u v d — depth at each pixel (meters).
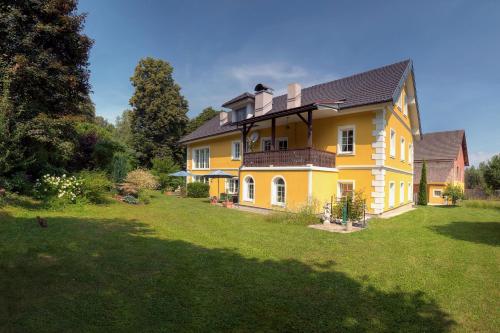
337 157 14.91
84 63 13.27
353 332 3.49
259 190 15.45
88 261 5.43
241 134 20.61
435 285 4.95
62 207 10.16
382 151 13.30
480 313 4.01
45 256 5.48
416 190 29.80
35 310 3.67
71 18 11.79
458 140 31.36
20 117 10.77
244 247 7.04
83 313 3.67
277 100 21.12
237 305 4.03
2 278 4.43
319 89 18.77
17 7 10.80
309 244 7.59
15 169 10.83
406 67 14.70
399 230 9.95
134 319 3.59
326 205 11.84
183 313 3.77
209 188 23.50
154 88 36.72
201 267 5.45
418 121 20.31
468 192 33.94
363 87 15.03
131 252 6.12
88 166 16.92
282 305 4.07
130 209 12.34
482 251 7.18
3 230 6.74
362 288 4.77
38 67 10.81
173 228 8.96
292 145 17.11
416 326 3.65
